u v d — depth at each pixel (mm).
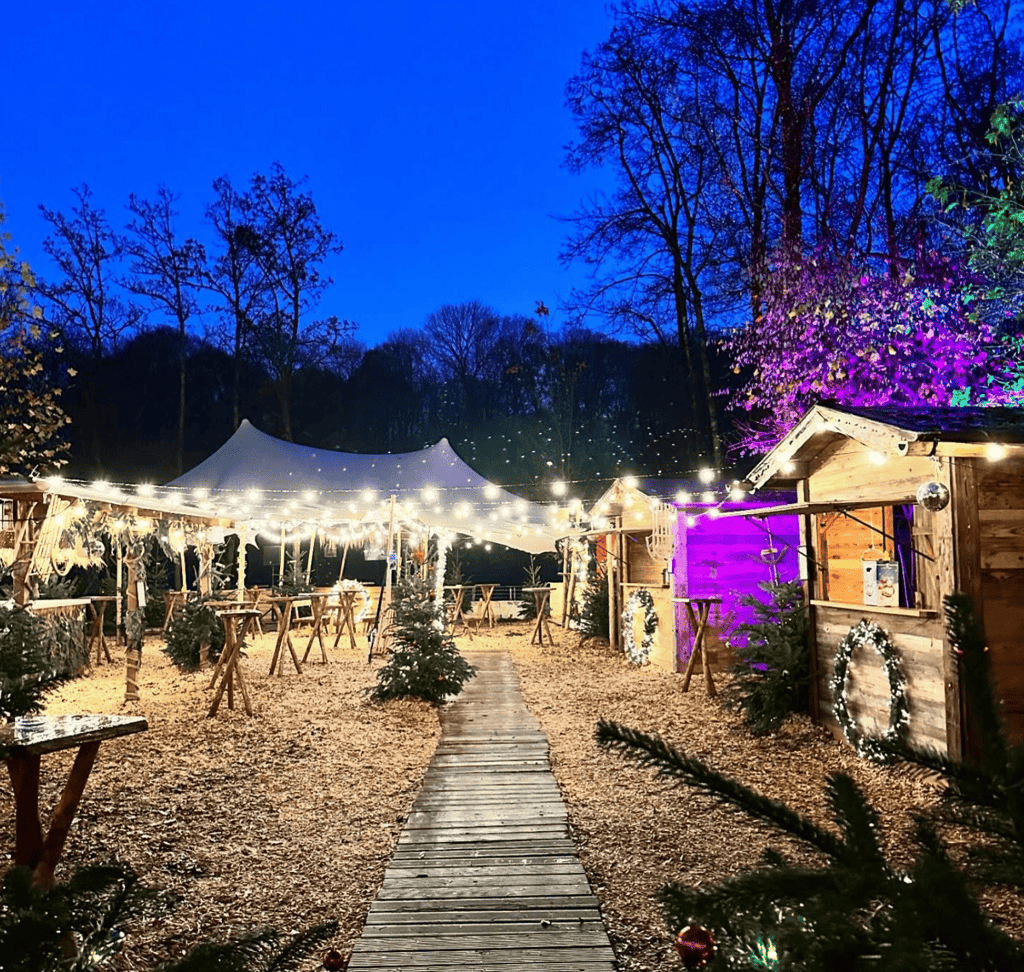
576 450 33344
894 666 7012
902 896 1021
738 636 12539
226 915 4312
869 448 7453
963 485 6293
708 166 20734
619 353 35094
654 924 4137
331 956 3039
